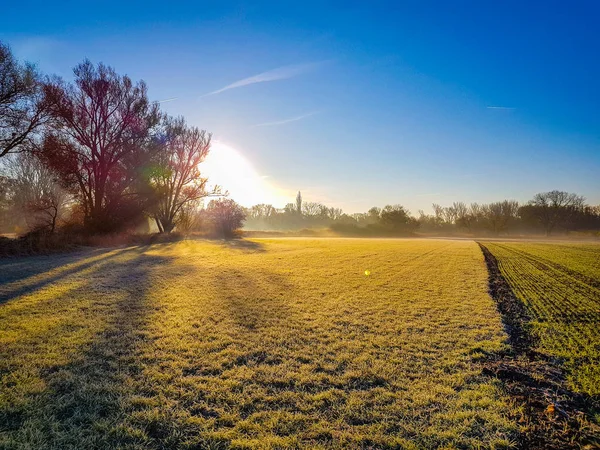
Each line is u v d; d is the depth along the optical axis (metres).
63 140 23.83
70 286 10.45
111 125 26.56
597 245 41.97
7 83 18.50
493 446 3.40
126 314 7.74
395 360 5.49
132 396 4.18
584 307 9.43
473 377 4.96
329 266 16.97
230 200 42.94
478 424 3.76
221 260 18.56
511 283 13.41
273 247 28.64
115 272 13.33
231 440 3.42
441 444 3.42
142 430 3.50
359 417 3.87
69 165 23.66
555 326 7.57
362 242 40.12
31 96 20.19
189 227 40.25
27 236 19.00
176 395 4.26
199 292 10.27
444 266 18.31
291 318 7.79
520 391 4.55
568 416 3.96
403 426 3.69
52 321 7.04
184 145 34.84
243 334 6.66
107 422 3.61
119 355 5.46
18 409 3.77
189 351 5.68
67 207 33.81
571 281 14.17
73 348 5.66
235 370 5.04
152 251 22.45
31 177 36.53
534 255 26.55
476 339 6.61
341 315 8.14
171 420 3.72
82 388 4.30
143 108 27.48
